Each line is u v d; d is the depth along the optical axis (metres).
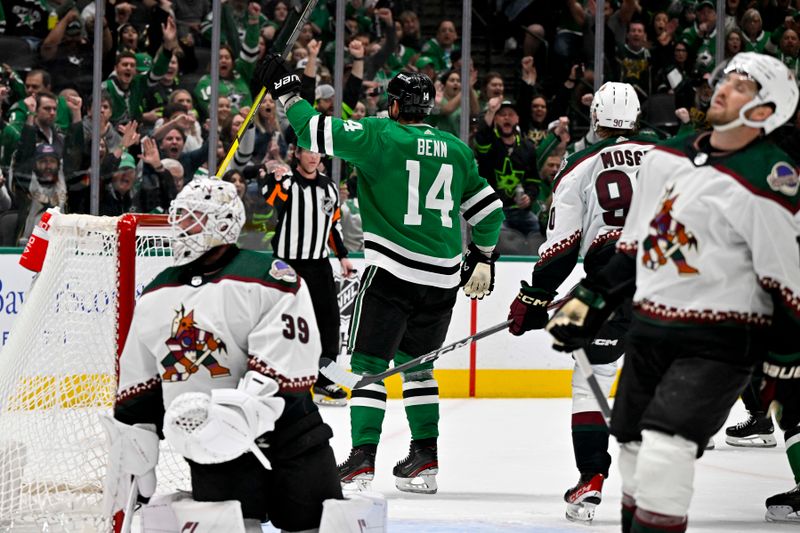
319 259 24.53
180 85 30.94
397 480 16.70
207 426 8.91
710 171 9.46
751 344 9.47
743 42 32.66
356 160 15.57
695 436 9.23
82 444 12.12
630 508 10.35
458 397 27.62
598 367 14.57
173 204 9.52
